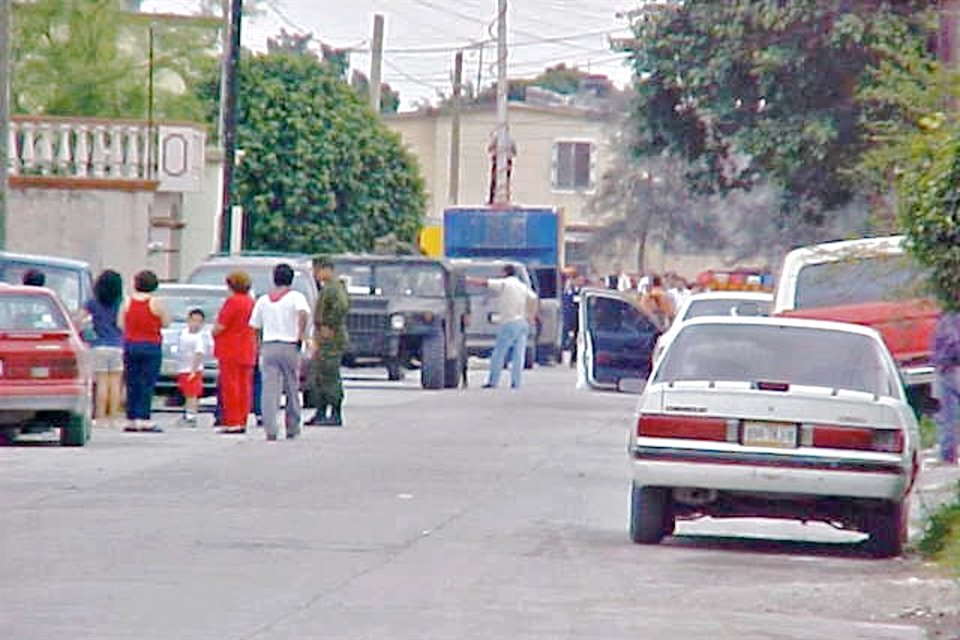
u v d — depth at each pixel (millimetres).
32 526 39781
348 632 28594
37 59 117062
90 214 101375
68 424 56875
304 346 63531
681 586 34250
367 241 142500
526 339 96000
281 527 40031
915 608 32719
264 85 139125
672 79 84500
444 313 90312
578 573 35219
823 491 37438
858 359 39156
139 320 63156
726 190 88000
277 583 33000
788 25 78562
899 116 54625
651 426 37875
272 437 61531
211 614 29922
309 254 129750
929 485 51219
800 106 79500
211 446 58656
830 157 78500
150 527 39719
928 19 53688
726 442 37594
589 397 88062
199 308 69312
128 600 31109
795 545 41125
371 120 143500
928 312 46250
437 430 66562
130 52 121500
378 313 89000
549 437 64812
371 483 48875
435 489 48000
